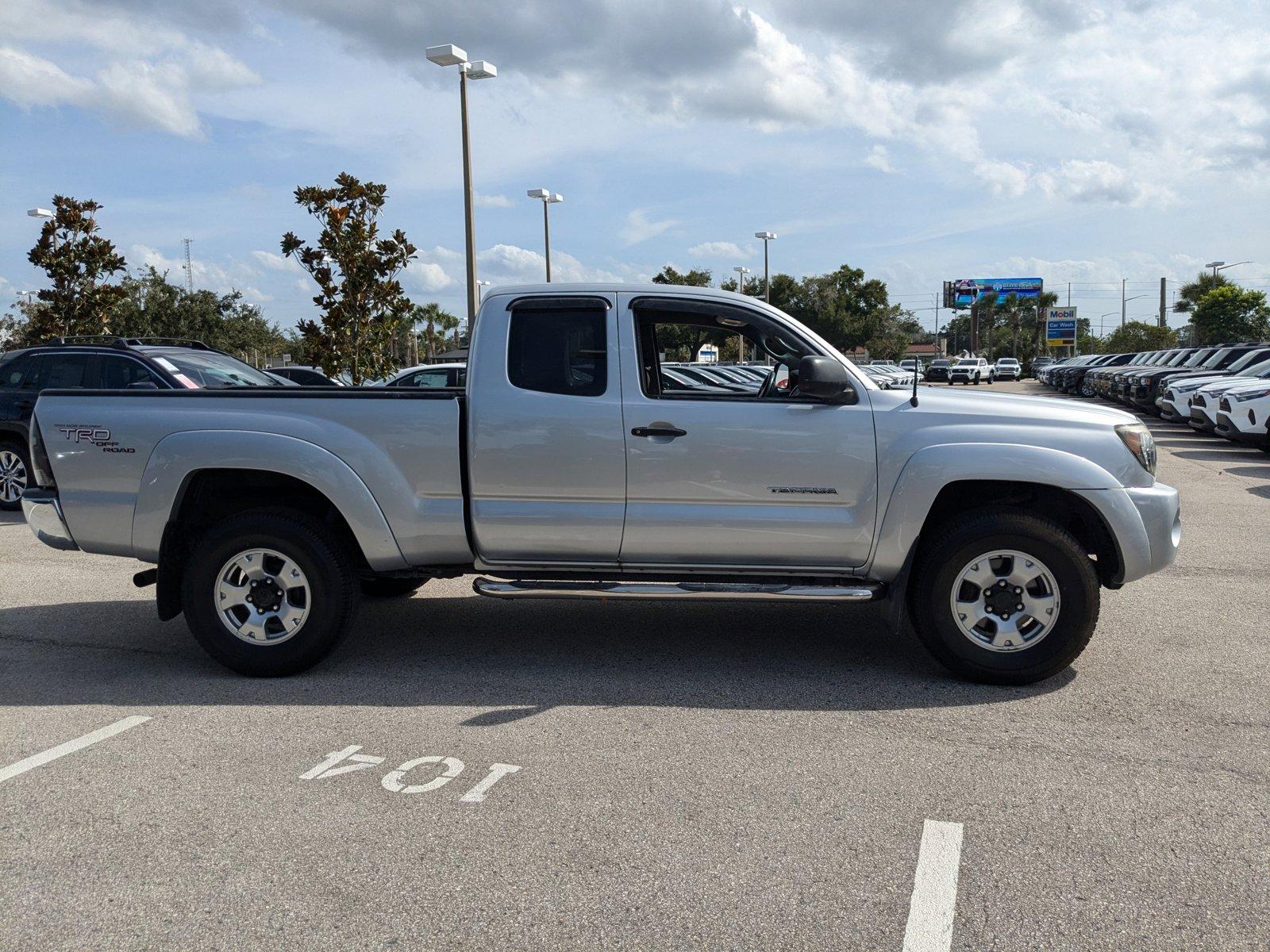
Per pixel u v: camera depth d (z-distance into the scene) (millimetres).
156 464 5121
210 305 44781
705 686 4977
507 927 2842
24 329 39781
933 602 4875
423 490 5102
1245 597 6762
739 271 49938
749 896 2988
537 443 4984
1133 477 4883
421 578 5395
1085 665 5266
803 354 5055
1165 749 4094
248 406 5184
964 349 109688
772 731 4352
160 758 4125
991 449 4789
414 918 2896
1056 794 3670
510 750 4160
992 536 4777
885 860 3191
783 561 5039
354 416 5090
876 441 4879
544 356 5055
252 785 3832
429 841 3363
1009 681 4898
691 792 3725
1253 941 2732
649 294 5062
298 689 4996
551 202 30781
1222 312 61406
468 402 5047
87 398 5277
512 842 3348
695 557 5059
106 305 21016
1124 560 4859
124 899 3021
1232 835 3334
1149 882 3041
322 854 3279
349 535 5344
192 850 3324
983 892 2992
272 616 5152
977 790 3711
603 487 4988
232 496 5496
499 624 6250
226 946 2773
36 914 2947
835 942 2752
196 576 5113
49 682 5164
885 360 64562
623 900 2973
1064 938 2756
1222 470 14180
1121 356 39625
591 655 5543
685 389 5180
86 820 3559
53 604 6965
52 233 20453
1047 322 83688
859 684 4996
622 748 4168
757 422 4906
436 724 4473
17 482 11078
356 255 16484
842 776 3855
